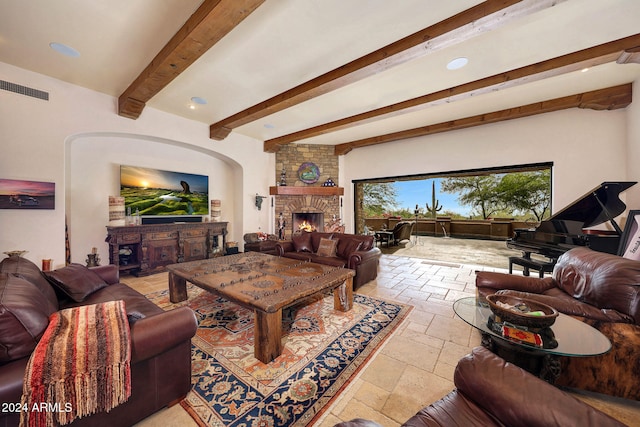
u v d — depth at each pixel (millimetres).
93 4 2123
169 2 2102
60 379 1084
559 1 1938
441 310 2967
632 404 1541
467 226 9609
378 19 2289
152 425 1395
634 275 1611
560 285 2342
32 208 3193
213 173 6004
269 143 6363
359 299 3326
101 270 2701
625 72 3369
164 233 4707
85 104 3658
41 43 2648
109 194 4426
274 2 2090
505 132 4957
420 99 3938
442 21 2309
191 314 1569
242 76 3293
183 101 4105
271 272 2895
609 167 4027
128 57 2896
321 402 1565
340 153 6867
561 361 1600
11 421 1023
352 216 6988
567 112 4363
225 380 1762
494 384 969
